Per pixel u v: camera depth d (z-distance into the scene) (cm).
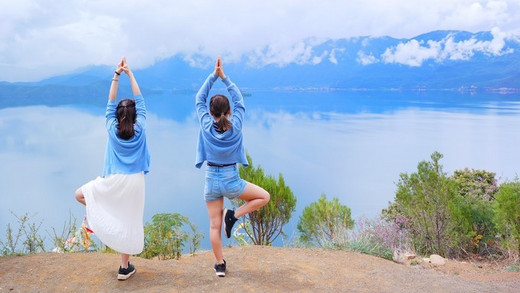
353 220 866
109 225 399
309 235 862
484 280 613
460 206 983
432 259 751
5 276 448
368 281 499
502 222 825
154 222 629
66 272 461
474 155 14862
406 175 952
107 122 413
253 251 581
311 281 479
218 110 408
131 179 403
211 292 423
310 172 13712
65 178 14475
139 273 462
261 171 869
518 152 15312
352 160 15625
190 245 626
